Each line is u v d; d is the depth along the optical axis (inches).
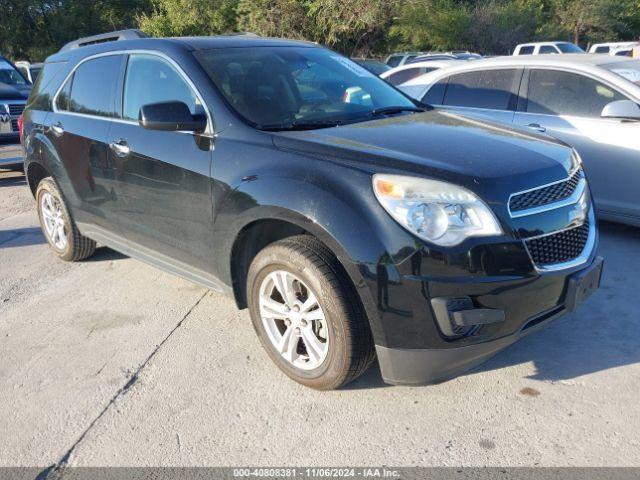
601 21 1355.8
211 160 136.9
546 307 115.7
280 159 125.1
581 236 123.5
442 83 259.4
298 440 114.4
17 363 147.0
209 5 1053.8
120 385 135.3
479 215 108.8
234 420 121.3
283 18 975.6
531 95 229.3
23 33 1217.4
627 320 151.9
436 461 107.2
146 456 112.4
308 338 124.3
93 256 217.9
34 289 191.3
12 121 346.0
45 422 123.9
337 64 172.9
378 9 948.6
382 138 128.3
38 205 216.2
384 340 112.5
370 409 122.3
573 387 126.0
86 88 183.8
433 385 129.0
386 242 108.3
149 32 1107.3
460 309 108.3
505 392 125.7
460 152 120.8
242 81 148.2
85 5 1245.7
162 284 189.6
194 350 148.6
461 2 1176.8
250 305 134.3
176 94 152.0
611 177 205.8
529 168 117.9
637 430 112.1
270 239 138.6
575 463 104.7
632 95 202.4
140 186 157.8
